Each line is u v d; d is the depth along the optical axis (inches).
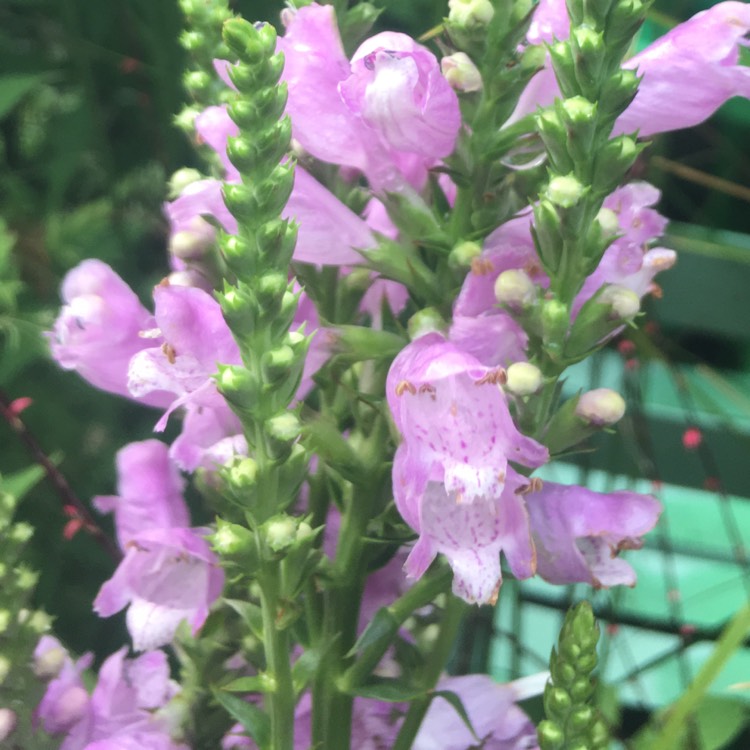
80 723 8.1
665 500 20.8
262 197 6.3
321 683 8.0
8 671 7.5
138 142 18.6
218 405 7.5
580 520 7.6
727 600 18.6
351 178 8.8
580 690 6.8
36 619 7.7
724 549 19.8
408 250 8.2
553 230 6.8
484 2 7.6
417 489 7.0
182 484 8.9
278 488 6.7
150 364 7.6
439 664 8.5
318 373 8.4
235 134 7.7
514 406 7.4
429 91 7.3
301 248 8.0
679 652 13.9
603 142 6.7
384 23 17.1
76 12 17.9
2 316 15.3
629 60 8.0
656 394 20.4
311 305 8.5
